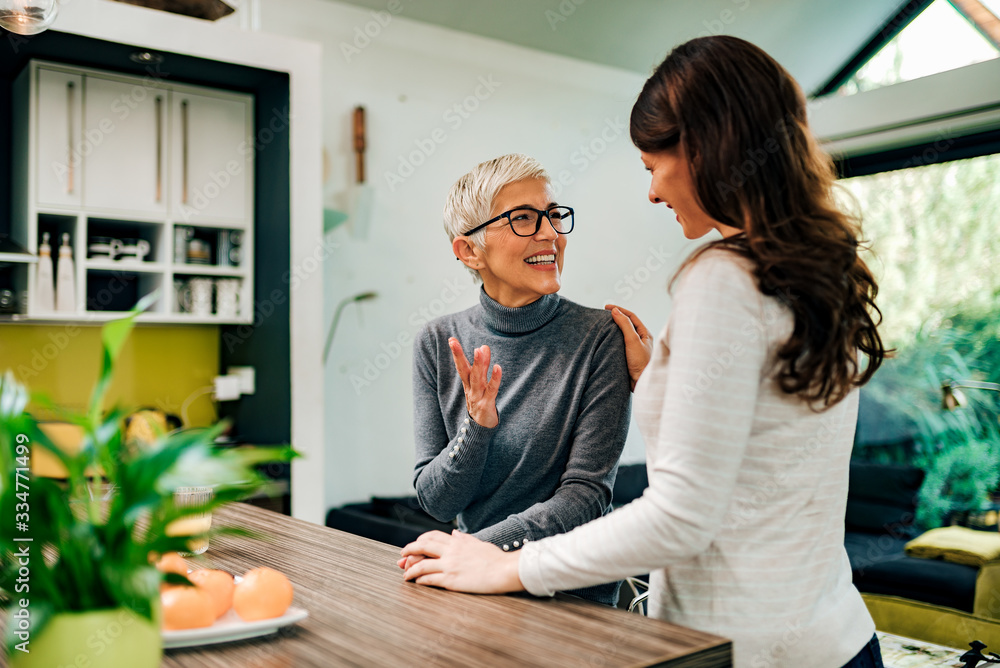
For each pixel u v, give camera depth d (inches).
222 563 47.3
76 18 107.6
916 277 186.2
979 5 175.0
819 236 33.5
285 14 145.0
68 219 122.1
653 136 37.4
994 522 144.1
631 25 176.9
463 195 56.2
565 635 33.4
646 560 33.4
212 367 144.3
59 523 27.2
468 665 29.9
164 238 127.0
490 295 57.7
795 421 34.7
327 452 150.1
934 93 175.8
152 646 28.0
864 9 184.7
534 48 180.4
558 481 54.8
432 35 164.4
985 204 175.5
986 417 173.0
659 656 30.6
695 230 39.6
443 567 41.5
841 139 193.9
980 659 105.8
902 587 131.7
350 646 32.6
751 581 34.6
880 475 164.9
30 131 115.3
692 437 32.2
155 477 27.0
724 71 34.9
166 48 115.0
